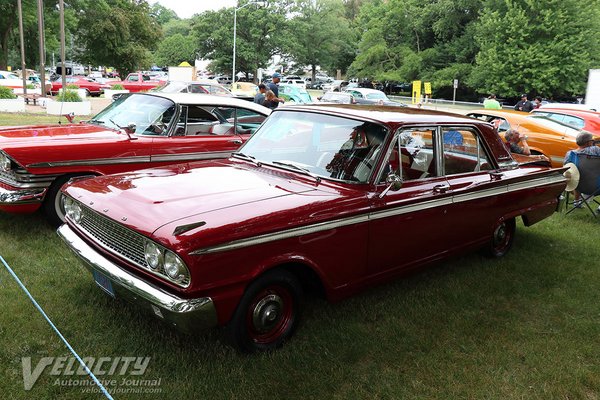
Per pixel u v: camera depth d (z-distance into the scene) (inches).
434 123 171.5
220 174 156.3
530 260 220.5
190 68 1322.6
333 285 144.2
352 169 151.9
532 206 218.8
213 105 259.3
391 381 128.2
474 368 136.8
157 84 1369.3
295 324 142.7
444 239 176.4
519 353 145.8
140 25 2132.1
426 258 172.6
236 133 267.3
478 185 183.6
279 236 126.3
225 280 118.6
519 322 164.7
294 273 144.3
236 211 124.9
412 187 161.5
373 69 2144.4
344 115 166.2
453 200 174.1
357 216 143.6
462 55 1884.8
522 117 433.1
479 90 1697.8
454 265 210.1
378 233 150.9
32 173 202.1
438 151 173.0
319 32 2795.3
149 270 120.6
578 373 136.7
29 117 652.7
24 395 114.3
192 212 123.0
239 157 177.0
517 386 130.3
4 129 232.7
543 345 150.7
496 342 151.0
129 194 136.6
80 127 245.1
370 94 1152.2
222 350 134.4
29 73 2071.9
